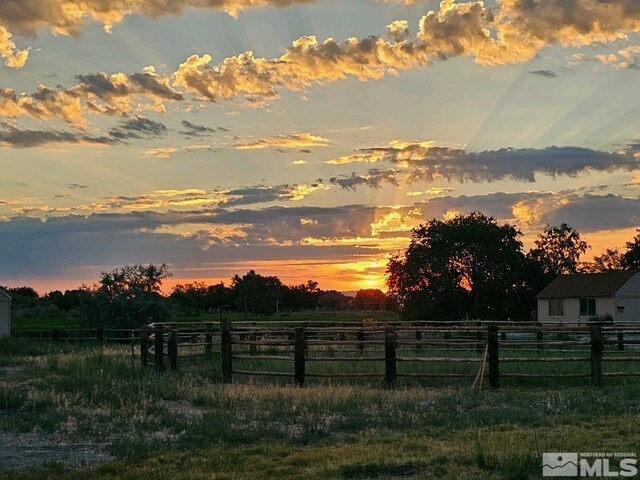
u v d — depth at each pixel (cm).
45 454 1125
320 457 1037
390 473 945
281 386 1852
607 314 5931
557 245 8500
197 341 2738
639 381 1905
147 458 1066
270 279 10525
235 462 1030
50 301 8831
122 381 1834
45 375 2056
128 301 4556
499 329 1861
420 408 1456
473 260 7219
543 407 1451
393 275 7319
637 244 9419
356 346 2705
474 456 996
